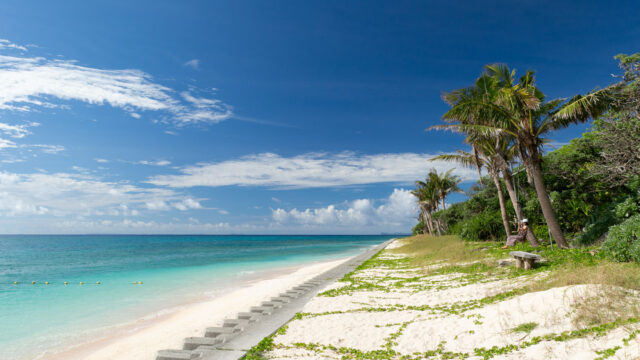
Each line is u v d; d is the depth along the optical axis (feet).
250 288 54.13
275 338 21.70
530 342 16.33
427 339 19.61
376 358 17.85
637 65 36.35
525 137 49.62
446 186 151.84
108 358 24.31
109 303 43.86
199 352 19.29
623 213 41.86
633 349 12.86
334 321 24.94
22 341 28.50
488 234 79.61
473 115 51.72
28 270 85.35
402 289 36.88
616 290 19.44
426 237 139.54
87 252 174.81
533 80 54.49
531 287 25.85
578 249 41.81
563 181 64.23
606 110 44.34
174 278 67.87
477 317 21.25
